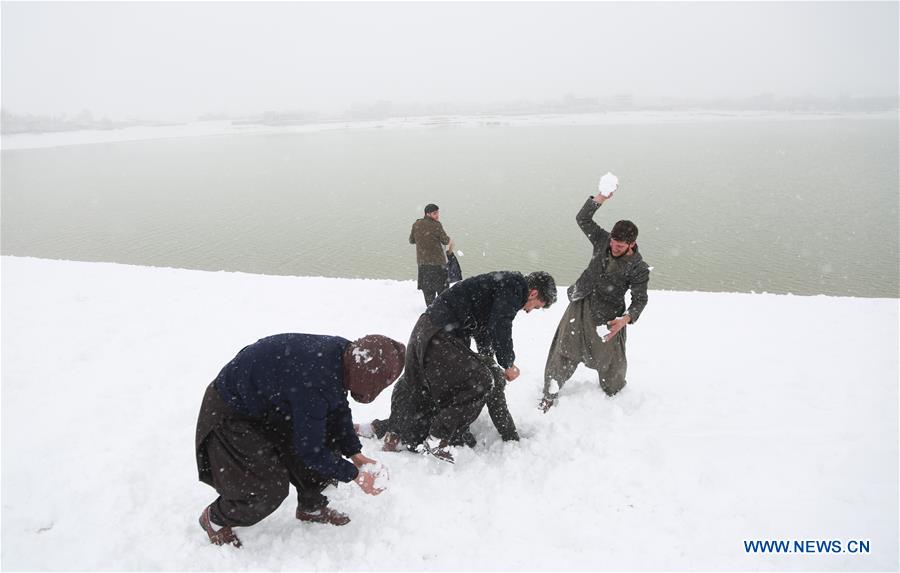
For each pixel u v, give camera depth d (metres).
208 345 6.80
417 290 9.46
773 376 5.53
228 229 28.50
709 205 32.31
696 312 7.98
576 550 3.29
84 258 22.98
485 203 34.28
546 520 3.52
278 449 3.26
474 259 21.52
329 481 3.53
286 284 9.81
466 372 3.91
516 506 3.64
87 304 8.55
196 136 126.00
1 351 6.62
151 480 4.00
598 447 4.19
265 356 3.06
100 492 3.84
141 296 8.99
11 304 8.56
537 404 4.99
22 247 25.23
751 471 3.93
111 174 55.91
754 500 3.64
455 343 3.98
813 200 33.22
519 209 31.81
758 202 32.97
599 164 54.19
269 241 25.56
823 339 6.66
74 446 4.43
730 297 8.84
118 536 3.44
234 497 3.13
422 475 3.96
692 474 3.91
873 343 6.45
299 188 43.56
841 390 5.13
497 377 4.18
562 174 47.47
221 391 3.12
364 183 45.62
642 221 28.22
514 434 4.31
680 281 18.67
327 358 3.08
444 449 4.14
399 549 3.32
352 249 23.67
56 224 30.67
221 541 3.37
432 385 3.99
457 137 99.31
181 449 4.39
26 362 6.29
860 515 3.48
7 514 3.64
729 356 6.16
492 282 4.06
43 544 3.40
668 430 4.49
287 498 3.87
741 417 4.68
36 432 4.67
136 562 3.25
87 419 4.88
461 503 3.69
